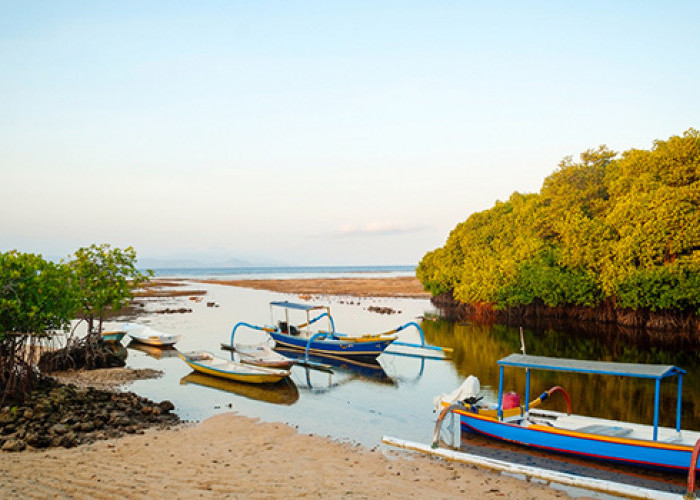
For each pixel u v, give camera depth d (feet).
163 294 267.39
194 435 50.47
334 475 39.88
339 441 50.16
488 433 50.65
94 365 85.10
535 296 157.58
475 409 52.65
